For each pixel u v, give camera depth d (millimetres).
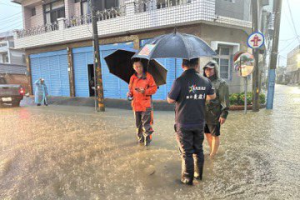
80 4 14680
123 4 12289
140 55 3184
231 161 3820
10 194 2939
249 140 4941
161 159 3992
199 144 3059
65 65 14812
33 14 17906
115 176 3381
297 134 5348
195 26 9594
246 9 11891
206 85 2914
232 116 7531
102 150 4547
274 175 3307
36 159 4121
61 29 13727
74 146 4832
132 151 4445
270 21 16359
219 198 2750
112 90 13008
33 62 16844
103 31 11852
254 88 8359
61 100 13578
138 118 4836
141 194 2867
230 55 11203
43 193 2947
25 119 7945
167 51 2850
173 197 2783
